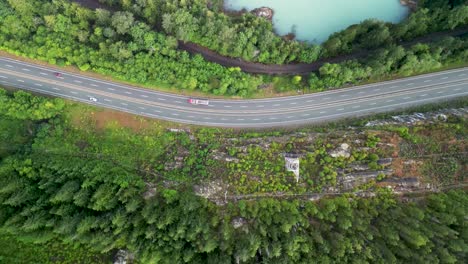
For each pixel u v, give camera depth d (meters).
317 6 119.44
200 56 105.94
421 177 96.31
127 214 88.69
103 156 102.38
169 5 103.69
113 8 112.81
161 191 96.31
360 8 119.25
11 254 89.81
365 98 110.31
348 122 109.50
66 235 87.50
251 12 118.31
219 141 106.44
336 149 100.50
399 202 94.00
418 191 95.38
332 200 92.12
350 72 103.12
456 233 84.12
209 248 83.12
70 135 103.75
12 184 89.25
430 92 110.31
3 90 101.00
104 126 106.25
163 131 107.19
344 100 110.44
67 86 107.31
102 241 85.00
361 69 104.00
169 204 93.44
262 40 105.75
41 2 103.75
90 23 107.00
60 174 94.69
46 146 100.94
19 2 99.31
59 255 90.50
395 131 101.19
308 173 98.38
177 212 89.81
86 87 107.44
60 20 102.31
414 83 110.38
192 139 106.75
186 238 85.50
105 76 107.62
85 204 90.00
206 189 97.94
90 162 98.88
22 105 100.44
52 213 88.44
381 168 96.94
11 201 86.62
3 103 100.00
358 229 87.75
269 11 118.44
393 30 109.12
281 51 108.44
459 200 90.00
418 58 104.69
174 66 104.69
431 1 114.44
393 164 97.38
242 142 105.75
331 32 119.44
